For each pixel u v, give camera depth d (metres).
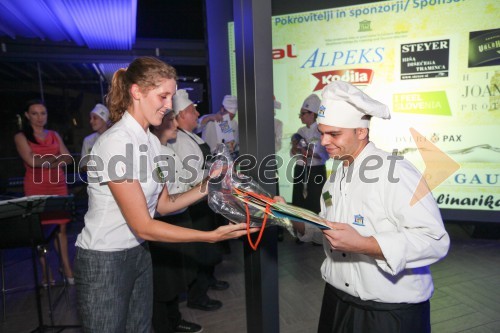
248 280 1.25
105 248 1.31
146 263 1.50
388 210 1.08
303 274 3.31
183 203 1.57
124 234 1.34
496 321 2.44
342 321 1.22
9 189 5.52
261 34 1.08
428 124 4.05
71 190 5.70
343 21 4.16
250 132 1.15
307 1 4.21
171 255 2.17
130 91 1.26
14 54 5.21
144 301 1.51
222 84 5.09
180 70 7.47
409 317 1.12
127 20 4.35
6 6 3.74
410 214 1.02
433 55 3.92
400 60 4.04
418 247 0.99
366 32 4.10
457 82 3.90
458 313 2.55
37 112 3.08
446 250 1.03
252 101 1.12
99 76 7.74
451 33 3.84
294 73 4.38
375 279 1.11
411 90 4.05
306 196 4.06
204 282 2.79
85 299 1.33
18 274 3.54
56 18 4.32
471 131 3.93
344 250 0.98
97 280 1.32
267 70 1.11
